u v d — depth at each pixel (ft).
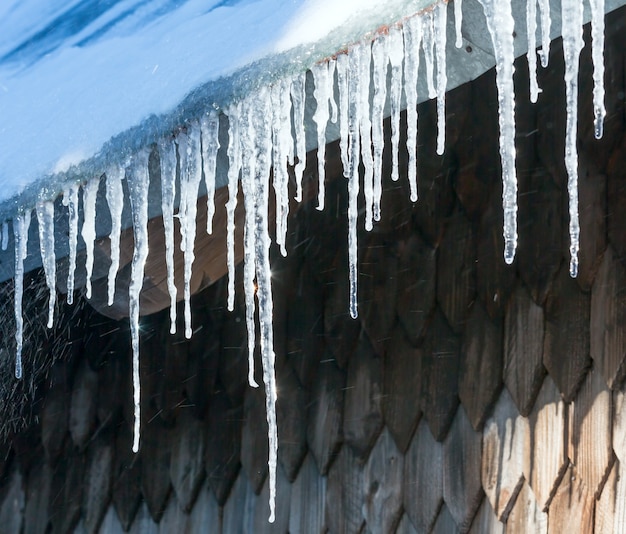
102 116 10.90
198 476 14.79
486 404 11.87
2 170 11.68
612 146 11.39
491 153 12.41
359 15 8.57
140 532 15.30
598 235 11.26
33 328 15.70
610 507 10.61
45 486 16.58
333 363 13.55
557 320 11.41
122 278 12.49
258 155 9.30
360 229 13.65
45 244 11.05
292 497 13.62
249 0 10.98
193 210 10.05
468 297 12.31
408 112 8.94
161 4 12.84
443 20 8.53
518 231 11.99
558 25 8.46
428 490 12.24
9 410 16.88
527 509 11.31
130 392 15.87
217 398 14.84
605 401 10.84
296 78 9.02
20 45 14.87
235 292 14.89
